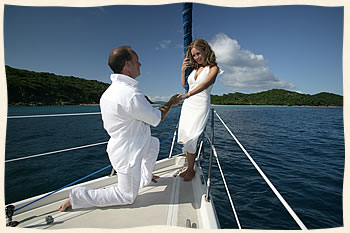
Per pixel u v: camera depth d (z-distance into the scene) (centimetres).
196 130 170
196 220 122
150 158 154
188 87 197
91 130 1147
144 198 146
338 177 421
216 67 161
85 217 123
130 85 123
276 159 568
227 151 649
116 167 127
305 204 312
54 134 977
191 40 191
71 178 405
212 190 358
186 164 224
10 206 114
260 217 280
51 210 130
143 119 125
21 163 502
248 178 412
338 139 956
